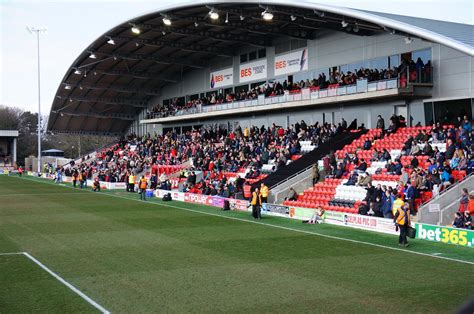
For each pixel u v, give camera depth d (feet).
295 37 146.41
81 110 234.99
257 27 143.23
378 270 50.98
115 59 188.65
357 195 95.66
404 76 113.91
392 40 125.08
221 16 137.80
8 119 432.66
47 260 55.21
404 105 122.83
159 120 208.64
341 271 50.55
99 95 223.92
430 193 82.94
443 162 85.46
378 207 81.10
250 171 126.00
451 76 112.88
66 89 212.23
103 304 39.27
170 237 70.64
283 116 160.25
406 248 62.75
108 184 163.43
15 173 270.46
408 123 122.52
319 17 118.62
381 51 127.95
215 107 175.63
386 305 39.34
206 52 177.17
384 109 127.65
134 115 248.73
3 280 46.52
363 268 51.90
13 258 56.18
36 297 41.09
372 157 107.24
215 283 45.75
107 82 211.41
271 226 81.71
